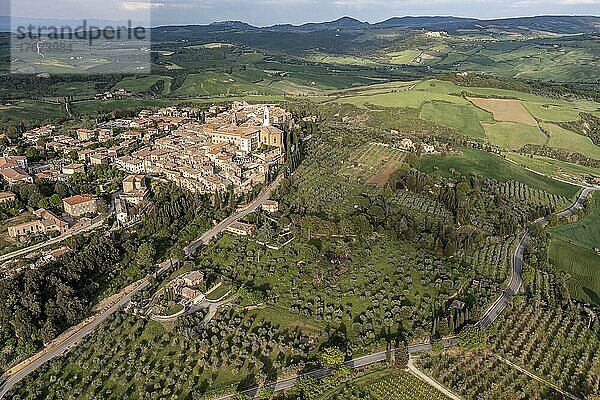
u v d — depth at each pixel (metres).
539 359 164.62
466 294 195.50
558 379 157.00
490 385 153.12
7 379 153.25
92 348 164.62
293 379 153.88
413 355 163.75
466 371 158.25
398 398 148.62
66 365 158.12
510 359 163.50
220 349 164.50
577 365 162.12
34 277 180.50
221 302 188.00
